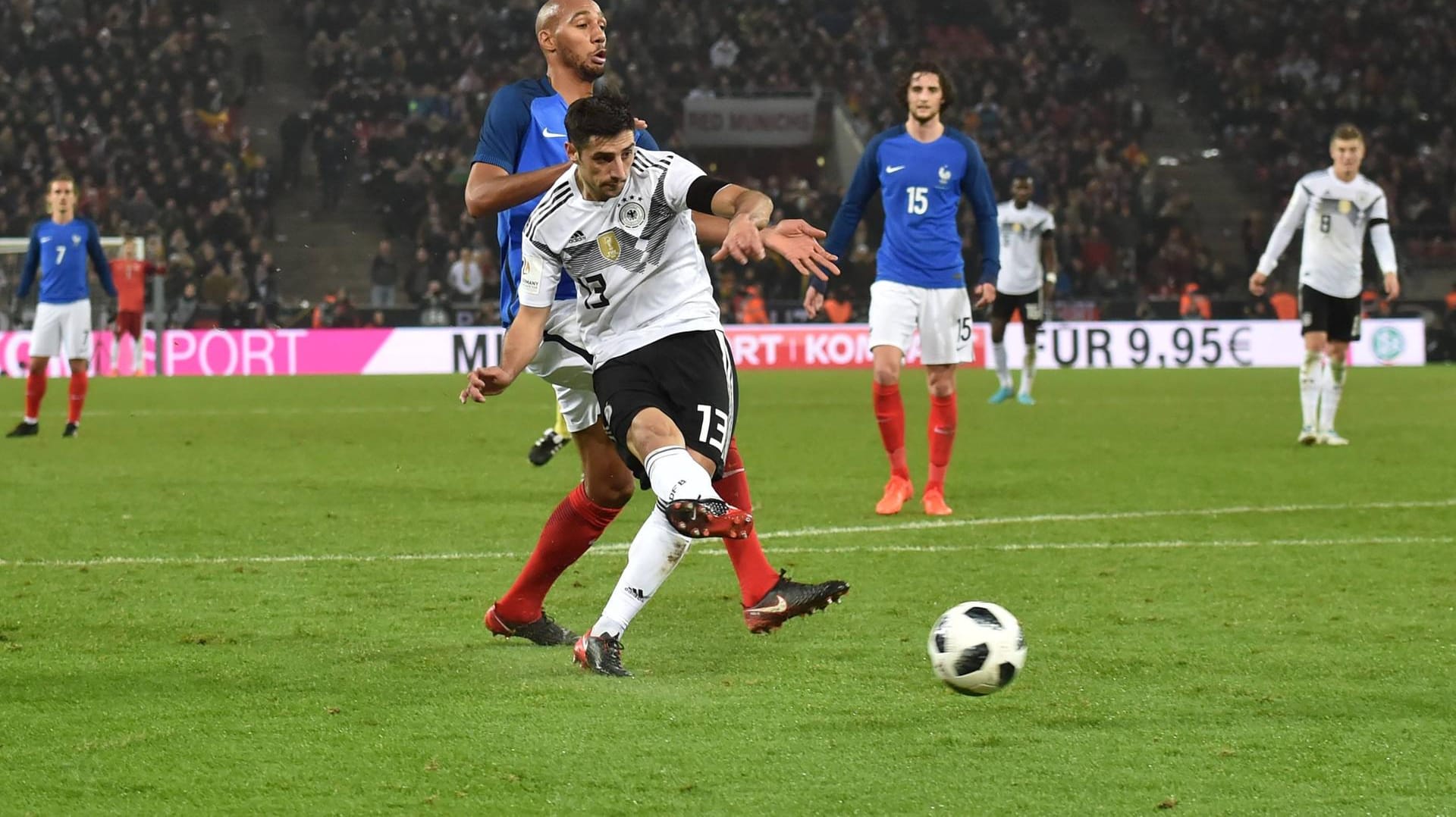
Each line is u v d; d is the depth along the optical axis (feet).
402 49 411.34
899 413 104.42
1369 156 397.80
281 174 397.80
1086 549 87.71
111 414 199.31
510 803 41.63
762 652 60.64
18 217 368.89
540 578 61.62
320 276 376.07
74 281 165.17
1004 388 215.31
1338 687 54.60
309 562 83.25
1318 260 149.18
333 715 50.72
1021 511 104.99
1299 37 429.38
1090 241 364.79
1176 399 219.82
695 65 415.64
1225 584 76.43
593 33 65.10
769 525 98.27
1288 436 161.27
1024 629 65.10
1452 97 414.82
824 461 138.62
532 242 56.80
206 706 52.08
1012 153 388.37
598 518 61.46
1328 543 90.02
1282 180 398.21
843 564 82.79
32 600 71.72
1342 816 40.60
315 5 421.59
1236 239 394.32
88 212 361.51
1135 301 332.60
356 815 40.70
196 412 201.46
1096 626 65.87
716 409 56.34
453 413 199.52
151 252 333.21
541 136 64.69
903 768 44.70
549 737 47.91
